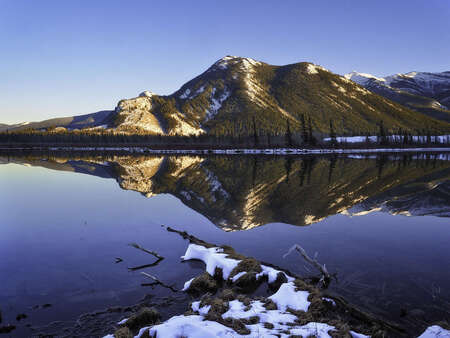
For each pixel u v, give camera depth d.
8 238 14.34
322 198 24.58
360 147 127.62
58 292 8.71
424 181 32.66
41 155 102.38
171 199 25.56
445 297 7.96
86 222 17.58
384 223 16.31
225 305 7.20
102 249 12.76
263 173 46.12
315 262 9.39
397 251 11.71
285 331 5.81
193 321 6.09
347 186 30.64
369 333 6.21
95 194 28.12
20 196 26.88
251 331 5.78
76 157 94.12
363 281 9.02
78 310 7.70
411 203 21.42
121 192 29.38
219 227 16.27
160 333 5.57
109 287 9.06
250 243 13.19
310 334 5.66
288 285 8.10
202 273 10.19
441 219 16.91
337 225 16.08
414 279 9.11
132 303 8.06
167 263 11.16
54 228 16.20
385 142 135.62
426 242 12.87
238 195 27.28
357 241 13.17
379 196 24.53
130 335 6.09
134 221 17.73
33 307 7.85
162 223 17.30
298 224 16.50
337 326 6.21
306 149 122.31
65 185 33.94
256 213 19.73
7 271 10.33
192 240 13.75
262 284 9.01
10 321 7.17
